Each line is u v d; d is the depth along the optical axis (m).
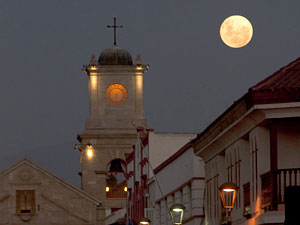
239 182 57.25
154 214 88.81
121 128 146.38
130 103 146.88
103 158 146.88
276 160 50.12
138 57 147.38
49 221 149.12
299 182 50.84
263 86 50.47
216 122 59.12
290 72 51.62
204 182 73.56
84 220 148.25
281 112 50.09
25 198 150.00
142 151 99.06
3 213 149.25
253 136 53.28
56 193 149.62
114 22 148.50
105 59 147.75
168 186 82.69
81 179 148.88
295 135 50.97
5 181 149.75
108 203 148.62
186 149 75.56
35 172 150.00
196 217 73.25
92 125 146.88
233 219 58.00
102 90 147.00
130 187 110.12
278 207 49.75
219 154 62.31
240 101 52.50
